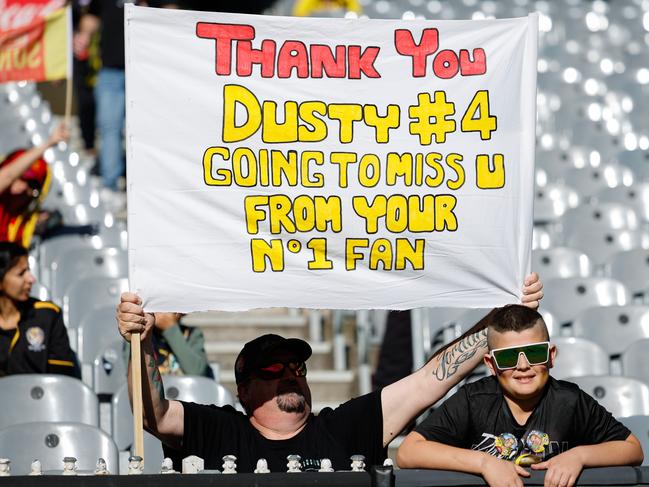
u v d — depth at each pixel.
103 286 20.81
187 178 11.15
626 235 25.61
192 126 11.18
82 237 24.72
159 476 9.33
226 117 11.23
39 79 22.61
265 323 23.44
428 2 48.72
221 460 11.50
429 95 11.50
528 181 11.54
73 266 22.34
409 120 11.47
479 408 10.26
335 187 11.35
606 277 22.67
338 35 11.45
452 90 11.53
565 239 26.73
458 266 11.44
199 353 17.31
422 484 9.46
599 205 26.92
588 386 15.99
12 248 16.72
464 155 11.50
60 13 22.70
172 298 11.04
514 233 11.51
